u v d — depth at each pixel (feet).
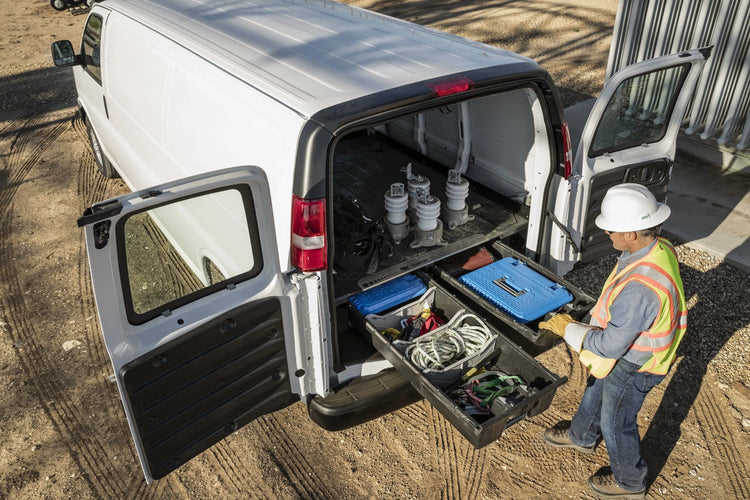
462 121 13.99
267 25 13.15
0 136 26.00
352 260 11.53
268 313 8.79
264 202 8.04
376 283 10.81
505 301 10.75
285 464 11.13
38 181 21.98
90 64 18.19
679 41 20.35
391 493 10.50
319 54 11.18
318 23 13.41
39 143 25.16
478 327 10.32
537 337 9.66
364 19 14.05
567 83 29.32
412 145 16.75
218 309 8.25
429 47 11.68
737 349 13.26
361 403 9.71
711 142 21.07
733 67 19.53
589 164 11.73
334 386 10.12
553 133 11.31
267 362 9.18
